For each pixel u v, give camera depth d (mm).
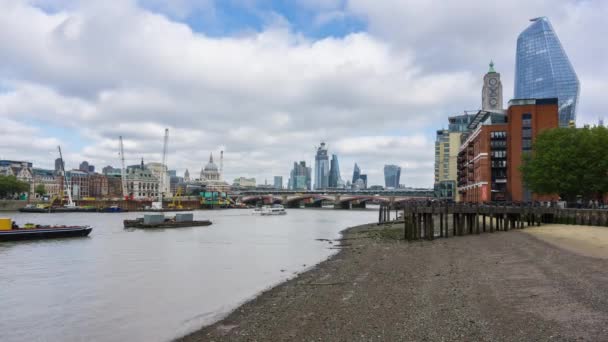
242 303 28828
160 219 114875
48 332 24234
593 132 86688
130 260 52250
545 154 88750
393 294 27234
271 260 51656
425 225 61094
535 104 119125
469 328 19469
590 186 83938
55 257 55125
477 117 149250
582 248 41156
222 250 62625
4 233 73438
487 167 124375
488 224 85375
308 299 27844
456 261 38656
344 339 19359
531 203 82625
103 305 29734
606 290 24562
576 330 18422
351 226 119812
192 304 29594
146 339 22625
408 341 18469
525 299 23625
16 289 35219
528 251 41000
